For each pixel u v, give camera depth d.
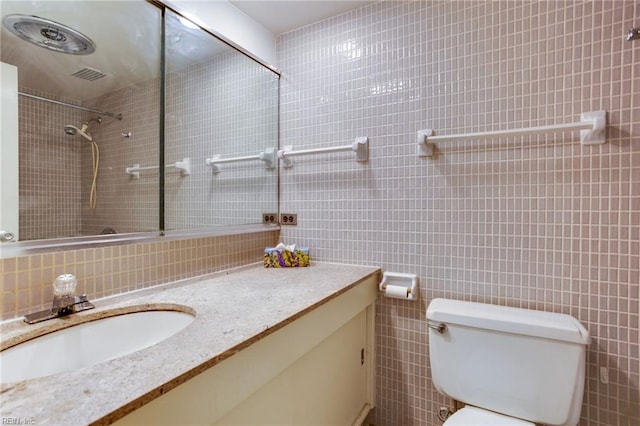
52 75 1.14
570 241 1.14
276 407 0.91
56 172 1.10
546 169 1.17
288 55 1.75
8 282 0.80
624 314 1.06
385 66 1.47
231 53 1.59
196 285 1.19
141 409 0.51
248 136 1.72
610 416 1.08
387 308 1.47
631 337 1.06
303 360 1.03
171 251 1.21
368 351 1.50
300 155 1.68
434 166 1.36
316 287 1.15
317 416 1.12
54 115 1.14
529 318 1.08
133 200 1.27
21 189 1.00
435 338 1.18
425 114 1.38
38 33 1.11
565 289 1.14
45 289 0.87
